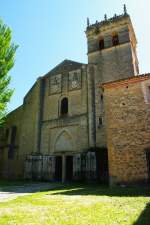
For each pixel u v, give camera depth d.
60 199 10.20
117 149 16.86
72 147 27.69
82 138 27.17
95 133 26.39
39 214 6.98
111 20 33.00
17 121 35.91
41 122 31.52
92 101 28.06
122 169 16.22
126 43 30.52
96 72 30.41
